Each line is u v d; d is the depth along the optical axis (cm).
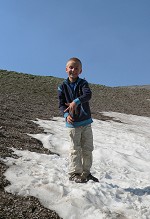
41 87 3806
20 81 3994
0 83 3662
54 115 1752
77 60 492
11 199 409
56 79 4575
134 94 4353
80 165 488
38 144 814
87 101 484
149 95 4341
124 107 3225
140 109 3216
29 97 2972
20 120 1227
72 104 463
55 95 3466
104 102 3469
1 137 782
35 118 1446
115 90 4516
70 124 492
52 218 382
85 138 495
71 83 495
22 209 390
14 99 2434
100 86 4700
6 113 1331
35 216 379
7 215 372
